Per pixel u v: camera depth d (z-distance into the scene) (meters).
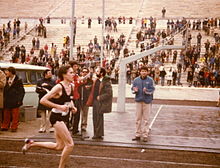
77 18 50.06
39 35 44.25
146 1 51.28
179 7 48.81
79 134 13.23
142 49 35.97
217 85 32.09
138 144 12.11
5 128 13.92
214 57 34.66
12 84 13.59
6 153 10.59
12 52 40.59
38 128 14.63
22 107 16.50
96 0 53.19
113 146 11.84
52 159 10.09
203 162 10.24
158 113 21.19
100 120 12.77
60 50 41.28
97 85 12.86
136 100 12.59
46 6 54.59
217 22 44.59
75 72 12.90
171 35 39.81
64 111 7.98
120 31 44.03
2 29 48.88
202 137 13.83
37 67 18.84
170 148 11.72
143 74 12.45
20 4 55.56
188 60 34.84
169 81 33.91
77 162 9.83
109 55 37.56
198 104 27.34
